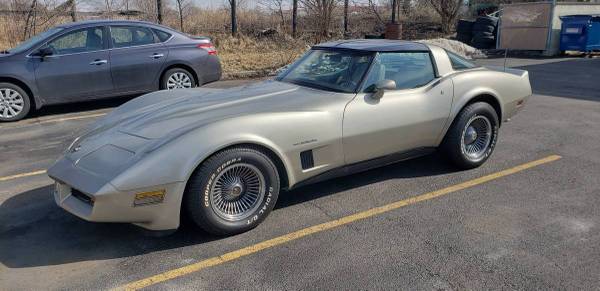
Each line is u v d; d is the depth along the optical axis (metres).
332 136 3.83
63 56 7.75
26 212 4.08
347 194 4.34
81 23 8.04
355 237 3.54
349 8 18.41
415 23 20.86
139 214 3.18
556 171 4.89
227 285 2.97
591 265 3.12
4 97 7.39
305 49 15.02
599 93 9.12
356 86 4.08
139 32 8.42
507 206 4.05
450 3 19.39
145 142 3.36
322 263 3.20
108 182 3.08
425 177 4.75
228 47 15.12
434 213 3.93
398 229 3.66
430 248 3.36
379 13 19.78
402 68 4.38
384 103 4.12
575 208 3.99
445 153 4.77
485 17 17.36
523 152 5.51
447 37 18.75
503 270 3.08
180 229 3.70
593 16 15.14
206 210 3.35
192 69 8.84
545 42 15.90
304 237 3.56
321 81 4.30
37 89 7.60
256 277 3.05
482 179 4.68
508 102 5.06
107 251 3.41
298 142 3.67
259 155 3.49
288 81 4.52
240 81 11.09
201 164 3.29
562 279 2.97
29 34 13.45
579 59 14.76
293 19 16.52
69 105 8.71
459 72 4.71
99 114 7.92
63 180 3.30
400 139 4.28
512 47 16.67
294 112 3.69
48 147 6.05
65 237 3.63
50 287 2.98
